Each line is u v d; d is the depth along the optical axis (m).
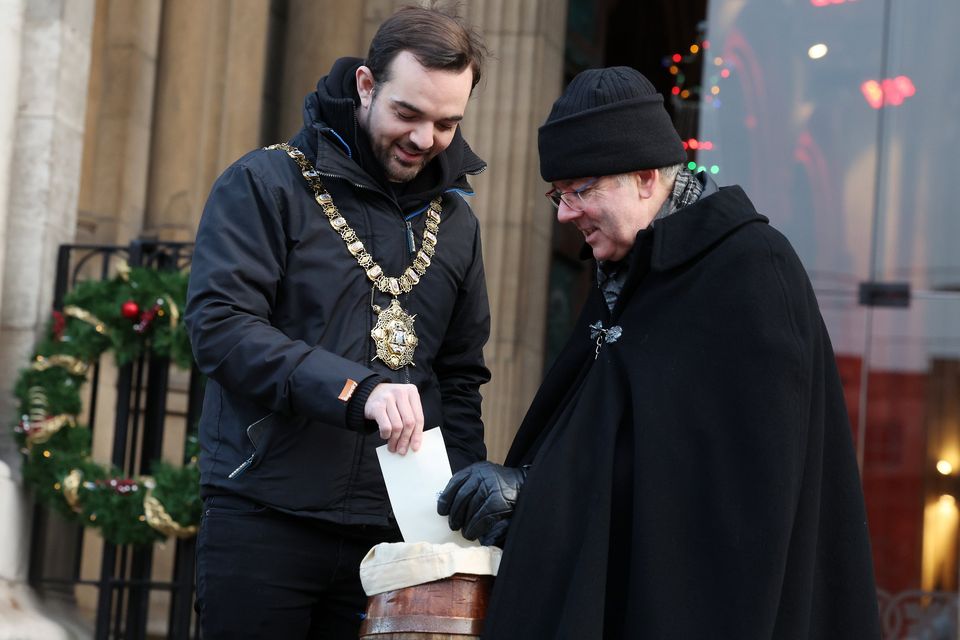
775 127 9.41
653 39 10.62
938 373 9.02
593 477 3.35
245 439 3.77
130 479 7.03
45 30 7.59
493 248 8.95
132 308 7.14
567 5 9.85
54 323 7.34
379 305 3.84
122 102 9.20
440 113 3.67
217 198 3.76
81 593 8.27
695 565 3.23
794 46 9.44
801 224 9.30
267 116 9.70
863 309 9.15
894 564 8.91
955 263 9.06
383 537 3.86
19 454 7.27
